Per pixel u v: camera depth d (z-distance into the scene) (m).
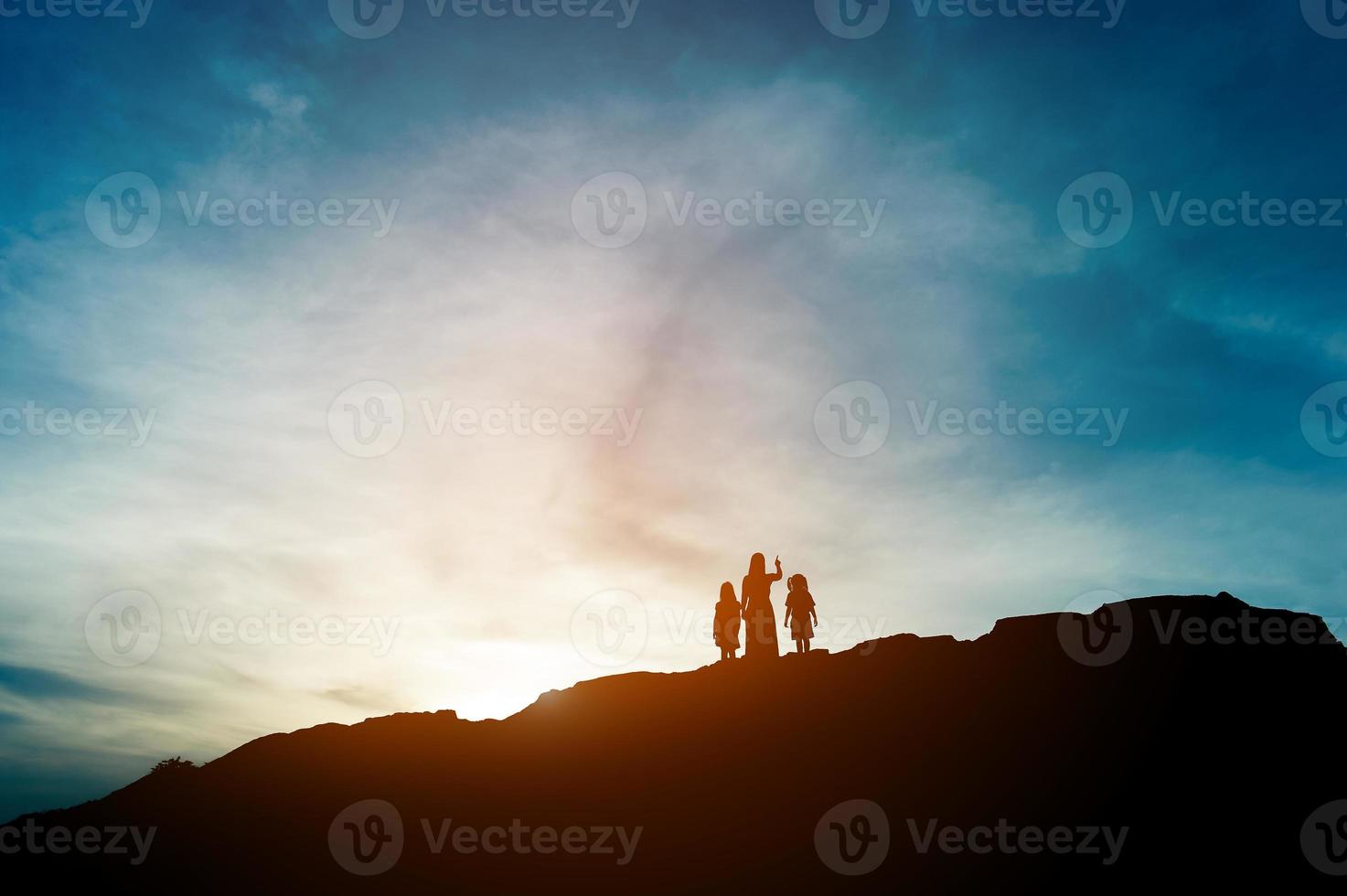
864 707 30.41
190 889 25.22
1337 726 26.44
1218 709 27.52
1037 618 33.25
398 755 32.16
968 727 28.61
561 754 30.92
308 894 24.44
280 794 30.23
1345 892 20.73
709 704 32.09
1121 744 26.75
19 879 26.03
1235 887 21.06
